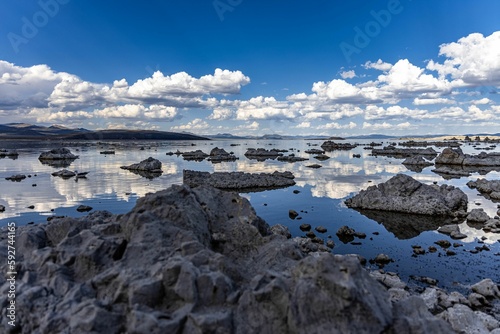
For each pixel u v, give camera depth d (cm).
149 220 1394
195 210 1566
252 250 1512
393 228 2914
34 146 16112
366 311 963
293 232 2792
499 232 2772
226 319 1007
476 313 1441
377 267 2080
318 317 972
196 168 7450
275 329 1013
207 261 1210
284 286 1065
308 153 12656
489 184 4541
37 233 1581
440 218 3234
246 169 7275
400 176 3934
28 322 1095
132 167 6994
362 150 14650
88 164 7956
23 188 4628
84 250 1295
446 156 8206
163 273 1107
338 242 2559
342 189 4741
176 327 984
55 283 1199
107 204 3678
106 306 1077
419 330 977
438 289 1723
